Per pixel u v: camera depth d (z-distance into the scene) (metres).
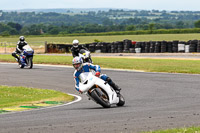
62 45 132.12
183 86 45.00
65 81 53.78
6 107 33.09
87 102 35.66
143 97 37.69
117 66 72.06
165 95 38.59
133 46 118.62
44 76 60.12
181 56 100.25
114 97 31.56
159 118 25.42
